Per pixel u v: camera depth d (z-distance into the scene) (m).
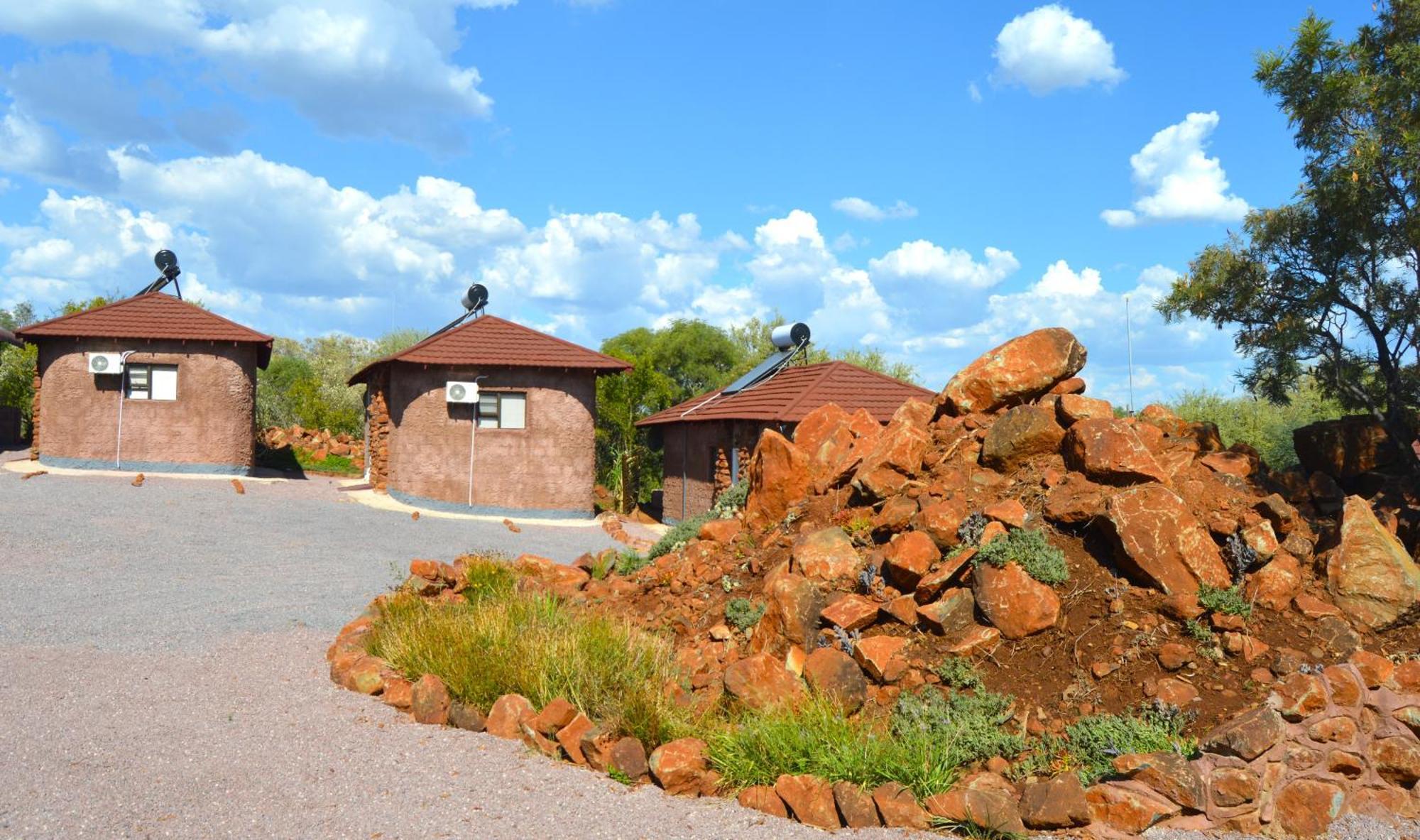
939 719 6.52
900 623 7.69
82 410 24.08
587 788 6.21
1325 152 12.05
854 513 9.48
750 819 5.78
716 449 25.12
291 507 21.36
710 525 11.00
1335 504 8.95
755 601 8.92
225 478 24.50
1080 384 10.23
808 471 10.66
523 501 24.94
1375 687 6.14
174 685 8.27
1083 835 5.55
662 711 6.89
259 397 38.19
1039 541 7.76
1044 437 8.96
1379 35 11.85
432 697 7.58
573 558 18.06
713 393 29.34
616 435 36.00
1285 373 12.95
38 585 12.30
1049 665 7.01
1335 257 12.42
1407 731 6.06
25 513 17.34
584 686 7.45
